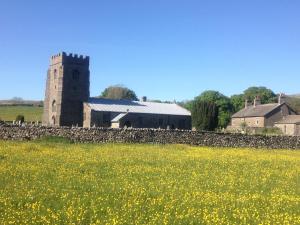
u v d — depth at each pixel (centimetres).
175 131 6044
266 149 6244
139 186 2403
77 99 10219
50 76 10781
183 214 1828
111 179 2609
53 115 10438
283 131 11231
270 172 3322
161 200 2069
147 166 3253
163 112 10294
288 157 4712
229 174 3059
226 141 6259
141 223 1675
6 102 15950
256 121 12156
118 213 1802
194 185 2525
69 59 10225
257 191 2472
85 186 2342
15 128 5281
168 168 3209
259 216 1875
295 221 1791
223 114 14288
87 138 5544
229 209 1975
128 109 10019
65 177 2589
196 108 9431
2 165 2917
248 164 3784
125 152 4272
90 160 3444
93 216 1739
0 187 2208
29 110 14325
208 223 1708
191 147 5472
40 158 3419
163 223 1686
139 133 5838
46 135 5397
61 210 1819
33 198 1994
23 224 1602
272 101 16838
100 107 9862
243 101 16300
